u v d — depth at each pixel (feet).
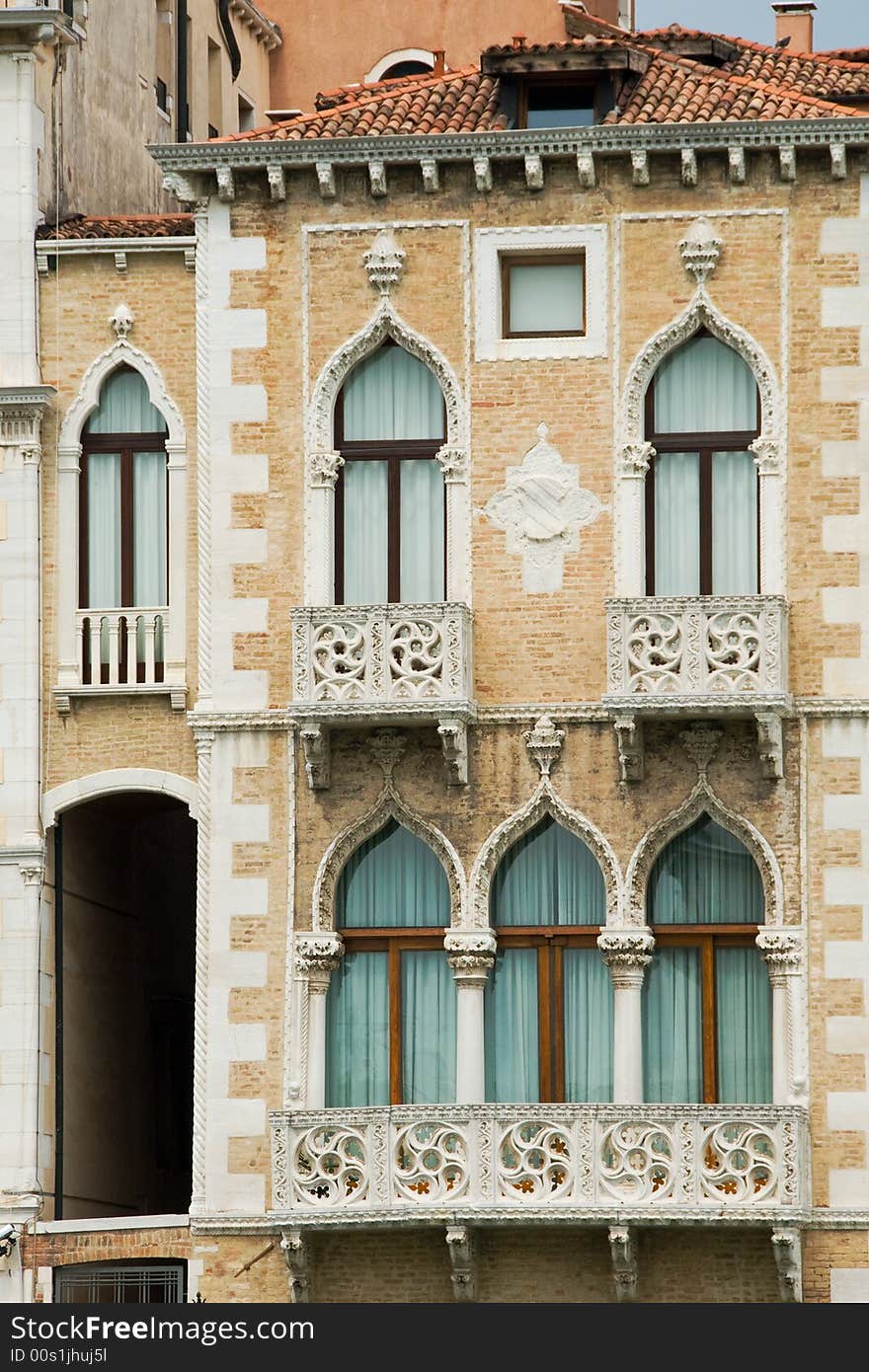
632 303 151.02
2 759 152.35
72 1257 148.77
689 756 148.66
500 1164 144.46
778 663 146.41
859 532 148.77
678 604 147.02
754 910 148.97
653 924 149.48
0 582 153.17
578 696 149.38
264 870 150.00
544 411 151.02
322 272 152.66
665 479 151.02
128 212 175.01
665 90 154.71
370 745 150.10
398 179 152.66
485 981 149.59
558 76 154.81
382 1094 150.00
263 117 201.05
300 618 148.77
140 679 152.66
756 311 150.41
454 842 149.59
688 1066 148.87
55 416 154.20
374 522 152.35
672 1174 143.84
